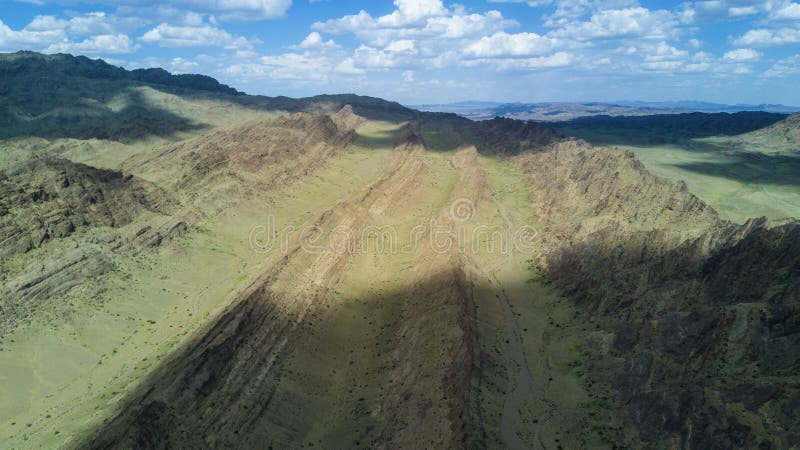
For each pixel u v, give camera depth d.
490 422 65.56
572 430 64.94
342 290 104.00
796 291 68.56
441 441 59.00
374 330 91.81
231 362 73.69
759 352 63.25
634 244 99.44
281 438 66.50
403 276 110.19
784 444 48.88
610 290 91.75
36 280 88.12
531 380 76.00
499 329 89.25
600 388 71.69
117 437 58.09
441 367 72.25
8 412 68.44
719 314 69.88
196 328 85.56
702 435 54.47
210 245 119.06
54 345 80.00
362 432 67.88
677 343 70.94
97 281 94.62
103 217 110.19
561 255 111.19
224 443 62.88
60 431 63.34
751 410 54.50
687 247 91.62
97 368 78.56
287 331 85.25
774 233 81.12
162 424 61.31
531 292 104.81
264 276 97.06
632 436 60.84
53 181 108.88
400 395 71.12
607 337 80.75
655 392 62.41
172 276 104.06
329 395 75.88
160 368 72.88
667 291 84.50
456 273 98.25
